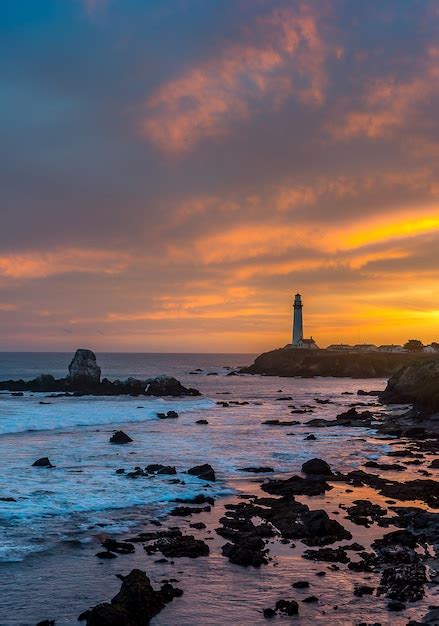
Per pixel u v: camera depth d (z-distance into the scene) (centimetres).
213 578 1555
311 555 1734
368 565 1653
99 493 2423
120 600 1333
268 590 1481
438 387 5509
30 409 5575
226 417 5888
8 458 3200
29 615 1322
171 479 2731
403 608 1374
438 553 1750
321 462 2991
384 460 3434
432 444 4025
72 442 3869
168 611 1359
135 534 1920
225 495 2495
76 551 1741
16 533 1884
